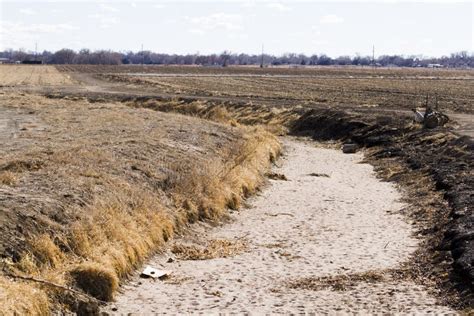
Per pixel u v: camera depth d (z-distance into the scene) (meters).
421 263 18.41
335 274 17.48
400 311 14.52
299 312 14.50
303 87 101.31
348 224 23.52
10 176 18.98
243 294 15.77
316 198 28.20
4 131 35.69
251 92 87.94
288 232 22.33
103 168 22.70
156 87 97.81
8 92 80.25
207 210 23.12
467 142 36.47
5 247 13.87
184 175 24.67
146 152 27.86
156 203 20.80
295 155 42.09
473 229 19.84
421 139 41.66
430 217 23.77
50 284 13.24
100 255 15.55
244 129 45.81
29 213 15.62
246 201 26.86
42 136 32.78
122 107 57.62
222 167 28.20
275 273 17.56
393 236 21.69
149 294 15.46
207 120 50.91
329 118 53.34
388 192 29.80
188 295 15.58
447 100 71.88
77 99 73.81
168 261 18.23
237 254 19.45
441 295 15.66
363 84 110.69
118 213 18.17
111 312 14.10
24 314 11.96
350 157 41.91
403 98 76.00
